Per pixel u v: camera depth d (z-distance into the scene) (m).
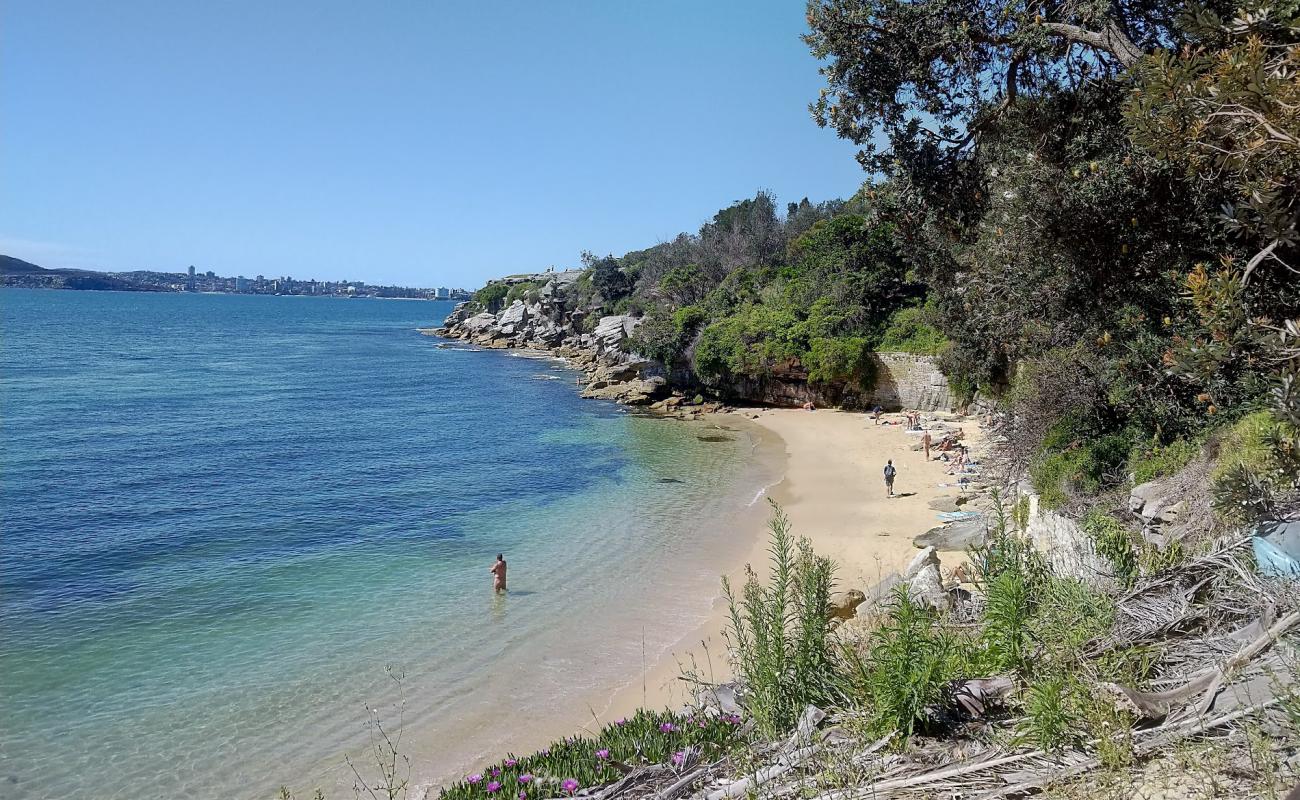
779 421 49.19
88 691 14.55
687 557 22.44
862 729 5.10
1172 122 6.51
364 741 12.86
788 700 5.82
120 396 56.00
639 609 18.44
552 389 65.44
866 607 12.67
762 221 80.50
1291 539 5.89
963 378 46.25
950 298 21.53
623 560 22.25
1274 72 5.79
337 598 19.36
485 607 18.72
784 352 52.97
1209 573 6.30
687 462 37.25
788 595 6.54
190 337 118.75
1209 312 6.28
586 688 14.58
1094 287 10.88
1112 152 10.02
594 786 5.75
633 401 57.62
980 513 23.08
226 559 22.42
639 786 5.38
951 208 11.66
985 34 10.29
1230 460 10.88
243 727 13.30
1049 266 11.30
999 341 22.70
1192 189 8.73
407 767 12.02
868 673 5.56
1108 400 19.55
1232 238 8.75
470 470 35.34
